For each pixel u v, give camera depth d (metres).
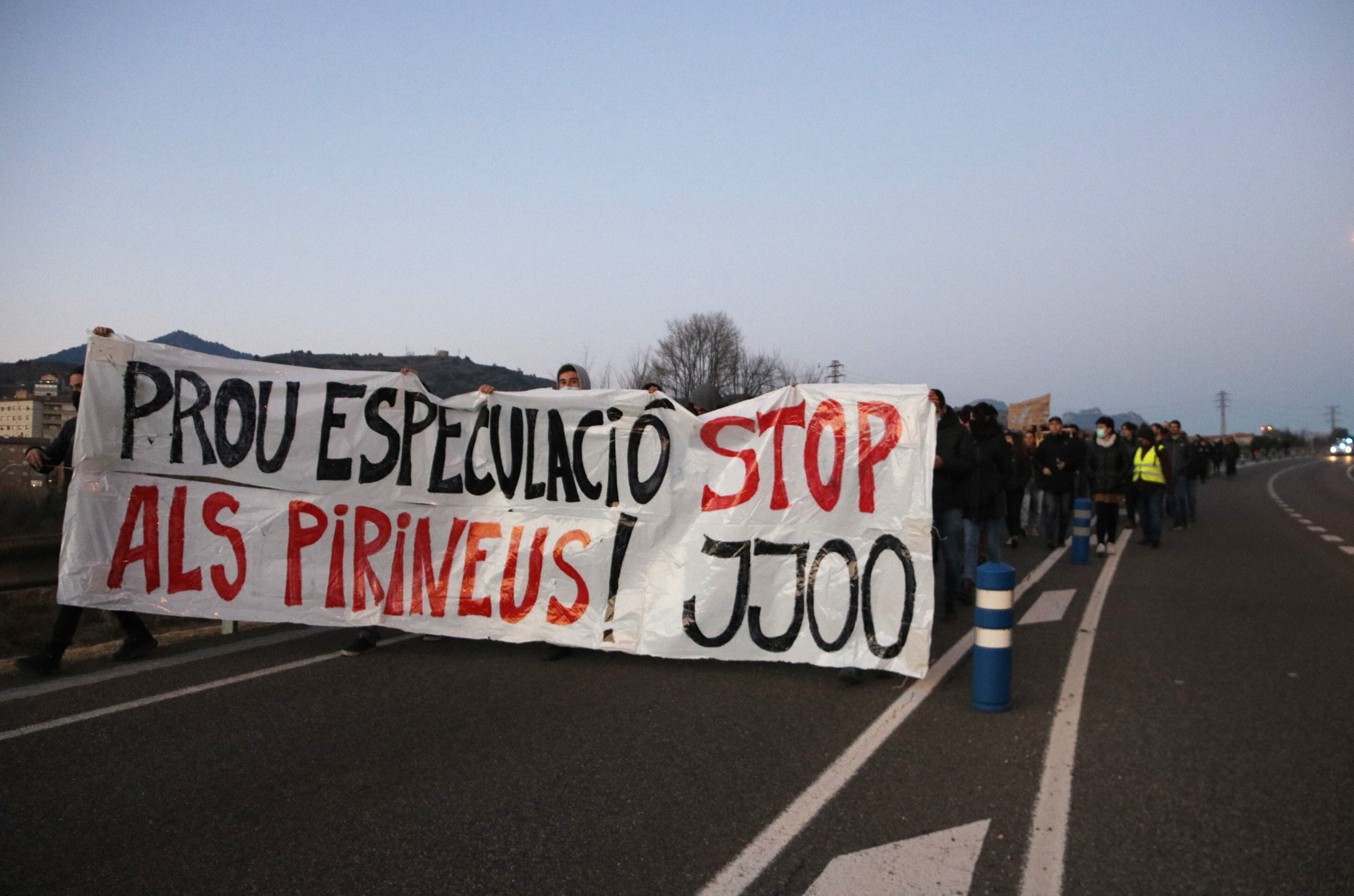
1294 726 5.05
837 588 6.11
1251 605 9.03
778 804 3.96
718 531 6.39
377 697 5.62
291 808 3.92
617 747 4.70
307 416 6.81
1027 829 3.70
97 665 6.49
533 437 6.74
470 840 3.61
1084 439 16.16
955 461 8.30
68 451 6.85
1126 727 5.05
